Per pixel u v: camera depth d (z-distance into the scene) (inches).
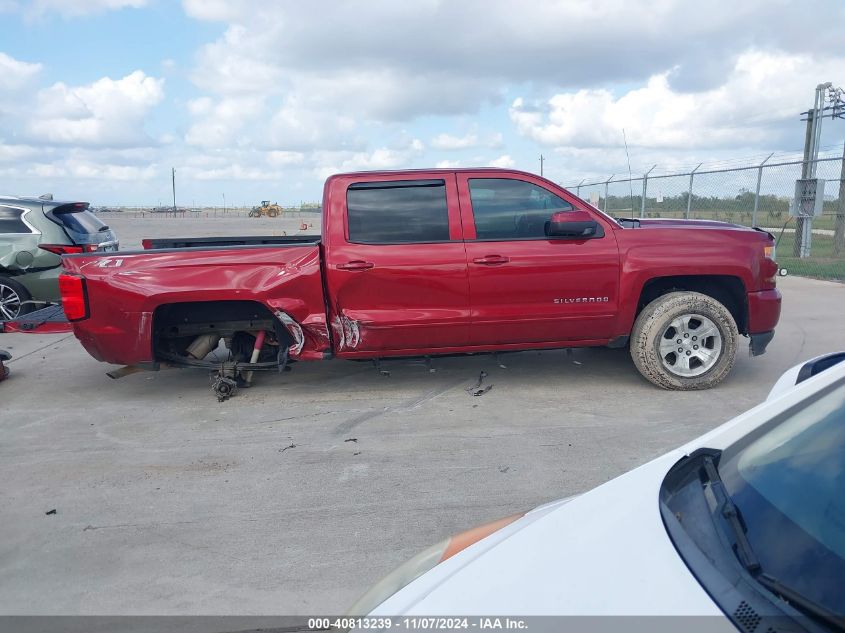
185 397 243.3
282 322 221.8
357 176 223.9
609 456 179.5
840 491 73.7
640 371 233.6
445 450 187.0
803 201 573.0
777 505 73.7
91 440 203.9
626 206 839.7
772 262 234.4
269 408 227.5
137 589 127.5
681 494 80.1
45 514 157.9
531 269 222.4
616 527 76.7
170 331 234.2
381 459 182.5
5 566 136.9
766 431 87.3
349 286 220.2
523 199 227.0
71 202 387.2
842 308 382.0
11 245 364.2
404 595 77.2
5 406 239.8
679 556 69.7
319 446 193.0
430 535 142.9
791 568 65.4
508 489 162.2
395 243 221.0
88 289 217.9
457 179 224.8
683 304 225.3
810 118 620.1
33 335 372.5
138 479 175.3
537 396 231.3
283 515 153.7
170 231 1230.3
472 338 227.0
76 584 129.9
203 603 122.6
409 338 224.7
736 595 63.2
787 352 284.5
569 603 66.8
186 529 149.2
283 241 285.0
